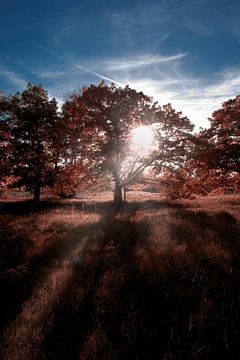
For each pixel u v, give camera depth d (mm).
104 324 3691
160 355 3176
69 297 4418
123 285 4938
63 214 14602
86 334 3484
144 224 10805
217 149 19203
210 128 20953
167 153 19484
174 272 5555
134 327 3609
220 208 17641
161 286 4922
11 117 24078
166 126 19438
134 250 7188
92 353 3080
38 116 23312
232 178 20828
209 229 9781
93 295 4527
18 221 12195
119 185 20875
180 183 19438
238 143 19609
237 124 19891
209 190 22406
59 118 23547
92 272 5465
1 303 4363
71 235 8844
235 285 4961
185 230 9641
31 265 5996
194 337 3469
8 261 6434
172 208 18531
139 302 4379
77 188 23969
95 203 20953
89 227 10188
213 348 3299
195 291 4797
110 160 20016
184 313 4070
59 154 25203
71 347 3275
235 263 6137
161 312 4133
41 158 23984
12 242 8195
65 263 6020
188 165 19859
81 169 20141
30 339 3396
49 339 3412
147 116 19094
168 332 3578
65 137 22703
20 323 3791
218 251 6926
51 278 5152
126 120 19828
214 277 5371
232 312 4051
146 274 5430
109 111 19078
